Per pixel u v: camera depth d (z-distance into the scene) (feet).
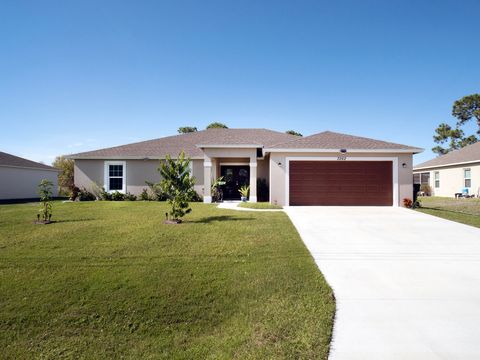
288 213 43.68
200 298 16.07
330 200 53.72
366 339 11.71
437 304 14.67
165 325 13.88
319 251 23.76
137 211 45.21
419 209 49.03
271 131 87.20
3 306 15.39
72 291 16.84
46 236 28.37
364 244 25.89
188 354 11.73
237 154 59.26
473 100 137.90
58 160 117.19
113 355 11.96
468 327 12.51
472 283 17.33
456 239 27.71
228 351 11.62
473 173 82.48
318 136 60.44
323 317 13.48
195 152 69.21
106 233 29.53
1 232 30.14
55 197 90.84
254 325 13.30
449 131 148.66
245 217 39.01
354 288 16.70
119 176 68.59
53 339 13.01
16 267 20.26
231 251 23.43
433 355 10.61
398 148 52.90
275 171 54.03
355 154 53.57
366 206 52.90
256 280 17.94
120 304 15.53
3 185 78.95
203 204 56.49
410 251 23.80
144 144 76.07
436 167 98.48
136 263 20.85
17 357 11.93
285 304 14.97
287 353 11.03
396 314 13.70
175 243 25.72
